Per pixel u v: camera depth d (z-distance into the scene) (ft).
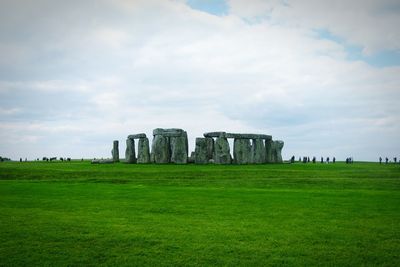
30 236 52.06
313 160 280.31
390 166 212.02
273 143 250.37
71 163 223.92
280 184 118.93
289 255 45.32
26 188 103.09
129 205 75.20
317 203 78.23
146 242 49.78
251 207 73.31
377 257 44.68
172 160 215.92
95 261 43.57
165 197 86.43
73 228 55.98
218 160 212.43
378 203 78.38
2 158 303.07
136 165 192.44
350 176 143.43
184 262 43.19
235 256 44.98
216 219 62.49
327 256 44.98
